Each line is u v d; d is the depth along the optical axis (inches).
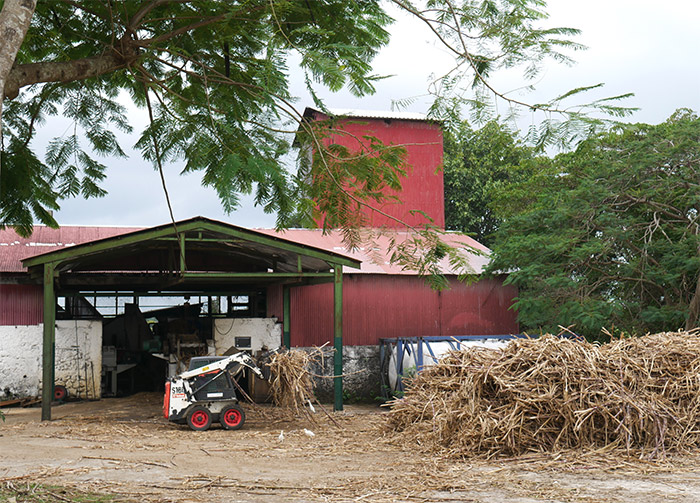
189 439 454.6
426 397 444.5
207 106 244.4
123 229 839.1
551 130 168.9
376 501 259.3
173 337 740.7
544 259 688.4
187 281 728.3
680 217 676.1
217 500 260.1
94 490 274.4
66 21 249.6
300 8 202.1
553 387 370.9
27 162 256.5
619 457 342.6
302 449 404.2
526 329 792.9
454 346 655.1
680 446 359.3
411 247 208.1
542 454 353.4
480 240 1233.4
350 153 222.8
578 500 260.1
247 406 631.8
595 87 169.0
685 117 749.9
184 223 589.9
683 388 384.8
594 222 676.7
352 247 218.1
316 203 226.7
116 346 786.8
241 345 753.6
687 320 613.9
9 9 185.2
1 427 513.0
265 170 176.2
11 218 261.6
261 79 175.0
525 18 181.2
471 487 285.0
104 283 689.6
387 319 772.6
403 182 914.1
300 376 534.0
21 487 276.7
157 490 278.5
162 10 242.7
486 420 363.3
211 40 239.9
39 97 260.5
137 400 717.9
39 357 706.8
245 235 602.5
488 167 1169.4
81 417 577.3
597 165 690.2
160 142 257.8
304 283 720.3
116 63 241.9
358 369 758.5
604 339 679.1
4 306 700.7
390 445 410.3
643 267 653.3
